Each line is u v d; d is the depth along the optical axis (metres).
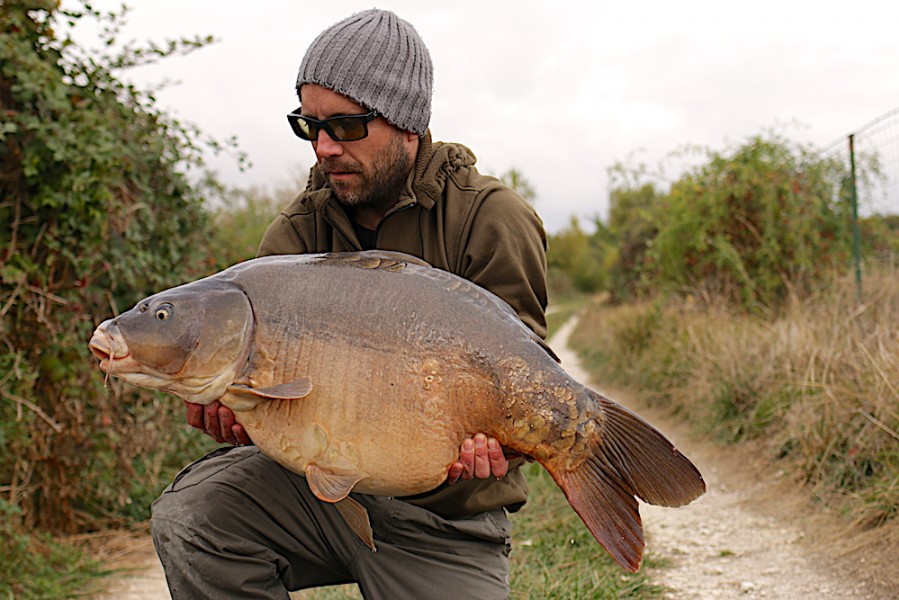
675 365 10.28
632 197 30.11
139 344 2.34
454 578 2.79
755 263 12.05
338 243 2.98
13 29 5.17
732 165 12.09
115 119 5.93
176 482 2.81
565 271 60.78
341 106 2.71
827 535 5.11
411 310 2.39
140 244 6.22
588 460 2.41
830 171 11.93
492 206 2.83
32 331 5.19
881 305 7.57
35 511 5.37
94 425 5.44
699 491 2.35
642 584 4.45
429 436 2.36
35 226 5.21
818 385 6.23
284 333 2.37
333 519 2.77
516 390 2.37
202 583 2.67
